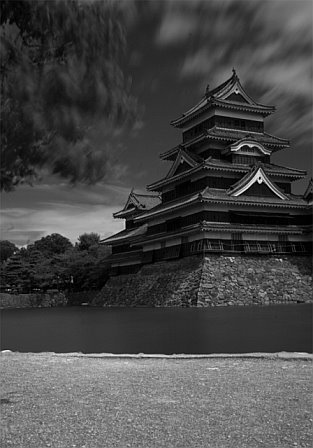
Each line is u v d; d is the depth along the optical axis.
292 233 44.41
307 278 43.12
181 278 41.91
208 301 37.81
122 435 6.42
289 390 9.04
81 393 8.96
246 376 10.55
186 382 9.96
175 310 34.31
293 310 30.61
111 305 53.91
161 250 49.41
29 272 73.56
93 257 72.19
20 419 7.19
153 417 7.25
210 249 40.75
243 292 39.31
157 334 21.56
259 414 7.36
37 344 20.80
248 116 50.84
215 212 42.31
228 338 19.48
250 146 47.25
